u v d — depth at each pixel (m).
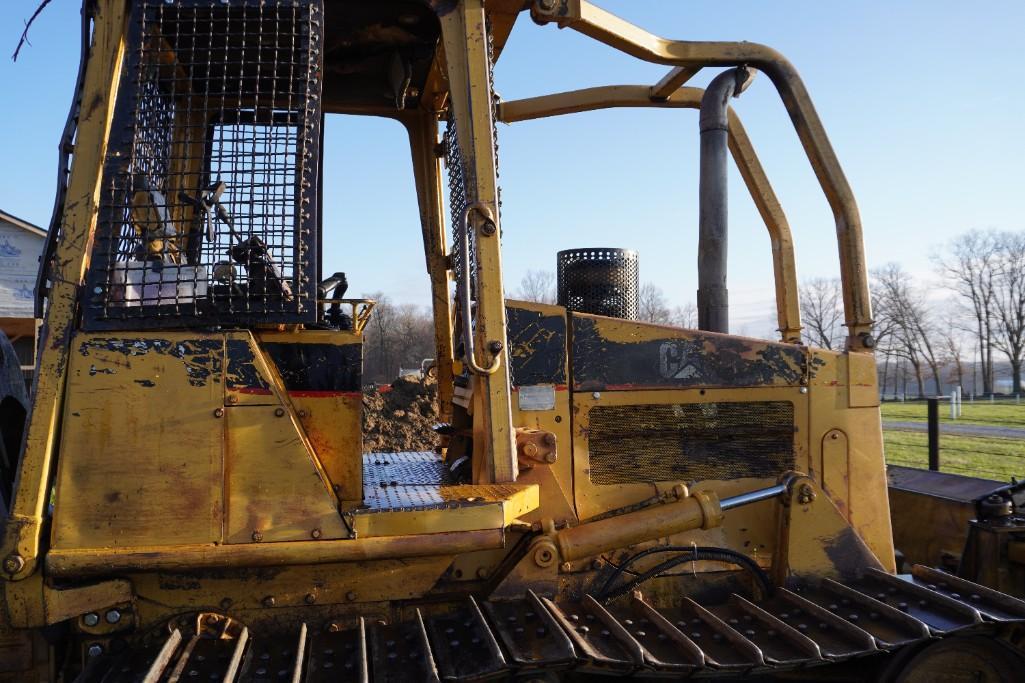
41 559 2.33
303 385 2.58
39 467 2.34
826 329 50.06
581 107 4.21
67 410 2.38
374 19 3.25
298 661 2.28
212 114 2.72
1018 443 13.60
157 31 2.62
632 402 3.18
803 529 3.14
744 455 3.27
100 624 2.43
